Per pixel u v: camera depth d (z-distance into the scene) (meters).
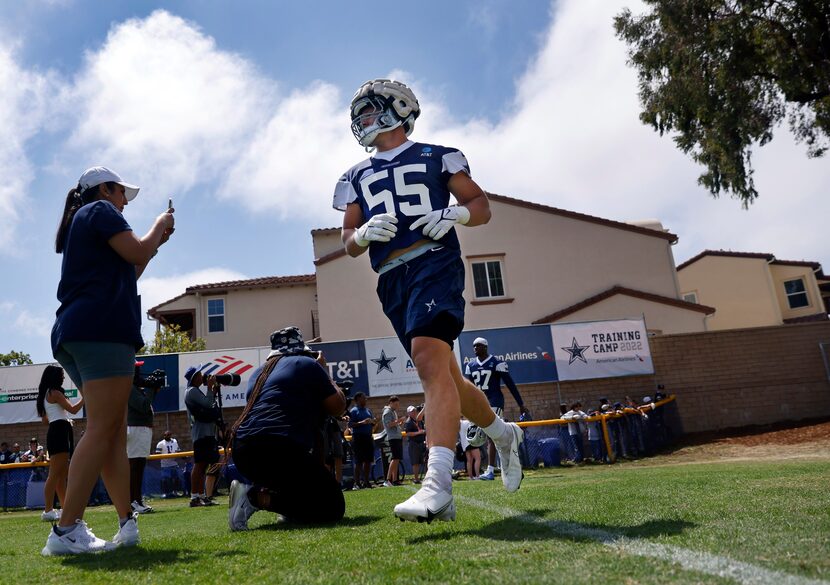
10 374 17.69
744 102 18.22
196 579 1.84
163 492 12.80
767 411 18.86
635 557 1.66
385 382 17.47
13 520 7.46
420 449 13.14
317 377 3.93
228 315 28.59
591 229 23.83
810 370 19.11
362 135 3.12
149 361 17.20
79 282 2.85
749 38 17.52
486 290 23.41
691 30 18.52
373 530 2.86
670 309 22.91
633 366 18.19
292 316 28.66
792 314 34.94
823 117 17.78
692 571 1.46
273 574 1.83
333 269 22.83
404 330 2.80
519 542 2.04
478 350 8.78
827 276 36.06
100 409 2.81
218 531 3.78
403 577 1.61
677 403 18.83
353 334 22.38
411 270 2.78
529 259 23.56
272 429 3.68
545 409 17.94
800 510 2.32
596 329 18.31
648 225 25.59
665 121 19.69
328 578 1.68
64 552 2.77
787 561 1.51
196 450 8.37
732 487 3.57
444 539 2.25
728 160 18.48
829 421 17.38
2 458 15.14
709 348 19.20
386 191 2.93
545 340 18.14
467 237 23.70
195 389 8.47
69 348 2.82
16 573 2.16
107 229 2.86
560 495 3.90
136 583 1.86
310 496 3.73
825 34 17.23
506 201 23.92
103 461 2.83
